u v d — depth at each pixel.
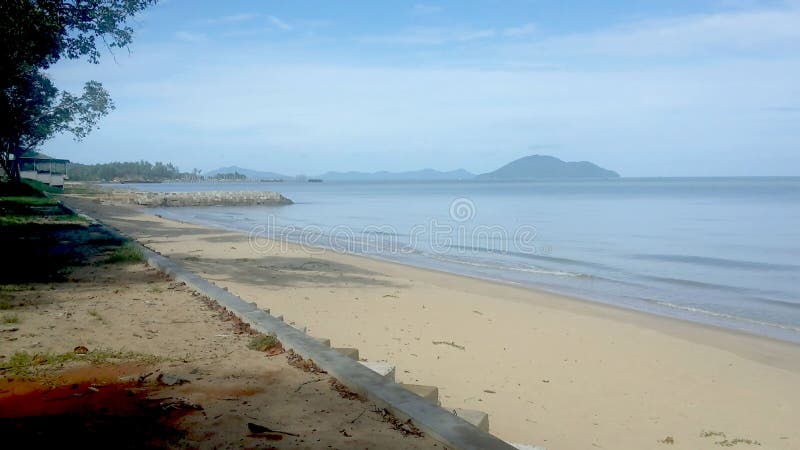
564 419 6.72
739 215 44.28
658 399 7.65
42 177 67.81
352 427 4.04
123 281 9.66
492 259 22.56
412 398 4.43
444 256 23.25
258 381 4.95
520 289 16.00
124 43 15.87
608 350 9.84
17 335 6.18
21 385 4.73
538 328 11.09
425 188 145.25
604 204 60.88
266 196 66.94
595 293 15.97
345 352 6.23
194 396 4.55
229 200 65.19
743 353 10.14
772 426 6.94
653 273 19.38
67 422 3.98
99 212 38.47
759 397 7.94
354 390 4.75
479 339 9.88
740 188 115.56
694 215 44.62
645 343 10.52
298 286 13.62
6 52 13.61
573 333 10.89
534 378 8.08
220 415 4.18
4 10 12.39
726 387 8.30
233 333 6.54
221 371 5.20
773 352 10.25
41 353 5.56
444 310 12.04
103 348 5.80
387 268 18.78
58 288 8.88
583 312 13.16
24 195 35.97
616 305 14.30
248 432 3.89
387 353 8.58
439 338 9.71
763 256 23.09
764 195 81.12
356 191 122.19
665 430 6.66
